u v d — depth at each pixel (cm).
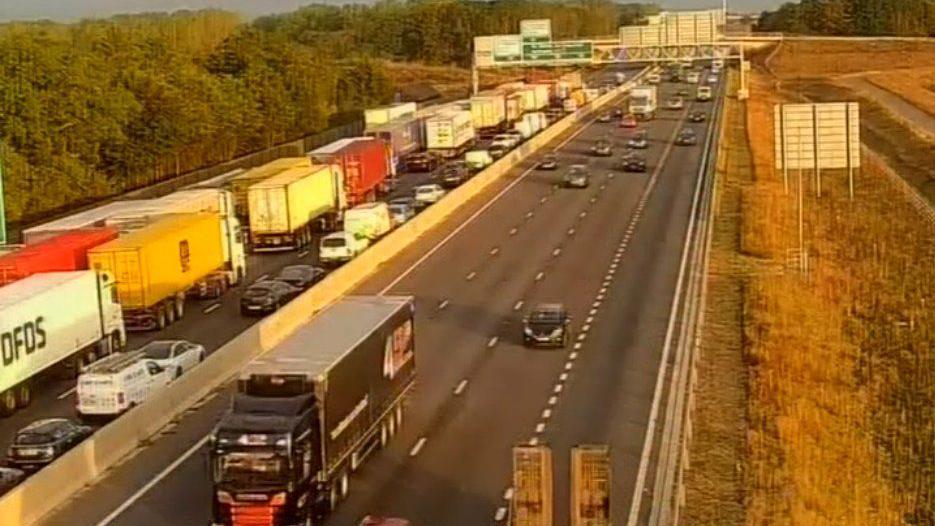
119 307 5641
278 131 15675
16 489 3512
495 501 3556
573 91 18338
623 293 6344
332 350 3653
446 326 5772
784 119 7938
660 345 5303
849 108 7894
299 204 8262
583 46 16375
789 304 6197
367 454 3878
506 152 12244
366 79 19025
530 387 4741
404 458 3956
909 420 4741
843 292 6750
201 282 6712
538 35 16312
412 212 8975
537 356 5203
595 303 6144
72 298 5219
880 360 5519
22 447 4012
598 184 10294
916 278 7075
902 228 8669
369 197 9969
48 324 5019
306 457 3309
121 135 12062
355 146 10044
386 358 4084
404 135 12106
